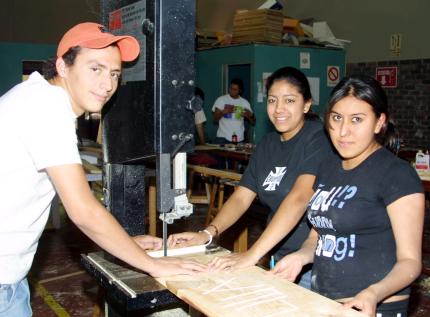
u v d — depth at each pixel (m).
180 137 1.66
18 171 1.59
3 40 7.82
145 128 1.70
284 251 2.27
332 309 1.42
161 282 1.65
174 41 1.61
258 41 7.83
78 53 1.58
